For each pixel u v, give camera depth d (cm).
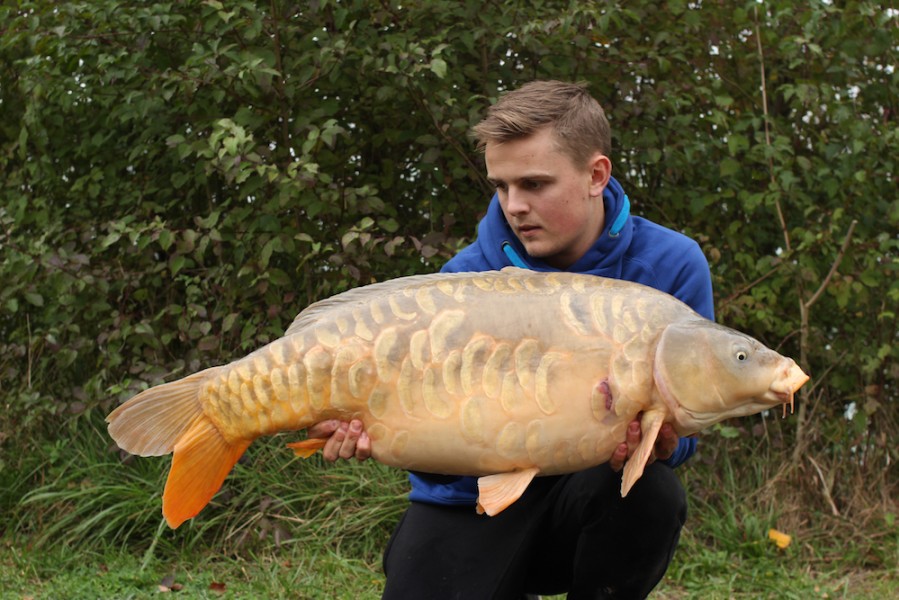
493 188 414
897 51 421
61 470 391
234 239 398
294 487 385
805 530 388
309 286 403
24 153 424
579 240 229
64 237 426
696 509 392
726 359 186
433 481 230
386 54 395
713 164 433
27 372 426
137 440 192
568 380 188
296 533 371
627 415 189
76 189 424
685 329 189
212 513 381
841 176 406
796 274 405
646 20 422
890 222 415
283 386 189
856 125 404
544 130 214
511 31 394
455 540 231
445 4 394
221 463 194
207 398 192
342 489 380
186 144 390
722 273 422
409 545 233
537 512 232
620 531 221
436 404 188
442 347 188
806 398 411
